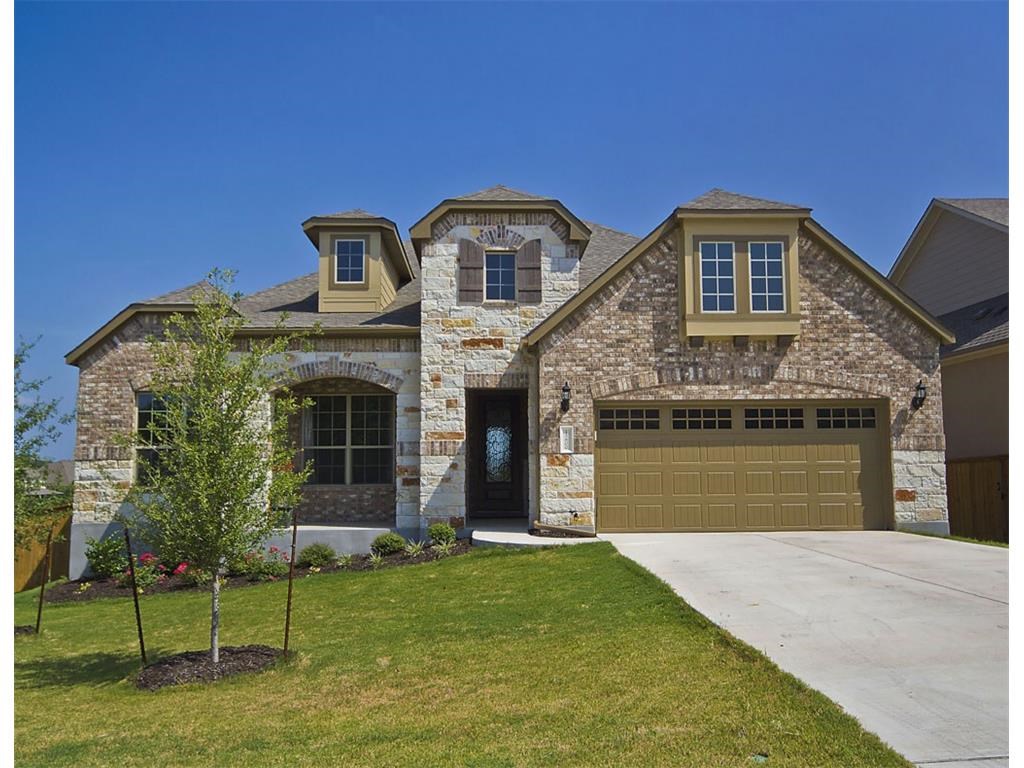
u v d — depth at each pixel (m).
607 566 12.28
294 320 17.94
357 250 18.77
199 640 10.59
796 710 6.20
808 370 16.34
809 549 13.62
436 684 7.58
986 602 9.42
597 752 5.70
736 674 7.12
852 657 7.49
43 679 9.05
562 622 9.45
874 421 16.56
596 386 16.14
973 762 5.27
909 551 13.30
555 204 17.36
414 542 16.92
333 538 16.78
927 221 24.08
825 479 16.38
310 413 18.95
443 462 16.94
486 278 17.52
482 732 6.24
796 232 16.30
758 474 16.33
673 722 6.15
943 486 16.22
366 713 6.93
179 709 7.50
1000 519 17.69
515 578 12.20
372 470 18.80
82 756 6.36
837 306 16.52
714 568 11.91
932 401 16.39
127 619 12.40
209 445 8.66
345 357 17.64
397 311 18.72
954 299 23.08
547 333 16.14
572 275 17.39
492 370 17.12
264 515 8.96
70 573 16.88
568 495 15.91
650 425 16.38
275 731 6.66
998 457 17.78
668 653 7.88
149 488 8.88
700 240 16.28
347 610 11.34
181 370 9.10
